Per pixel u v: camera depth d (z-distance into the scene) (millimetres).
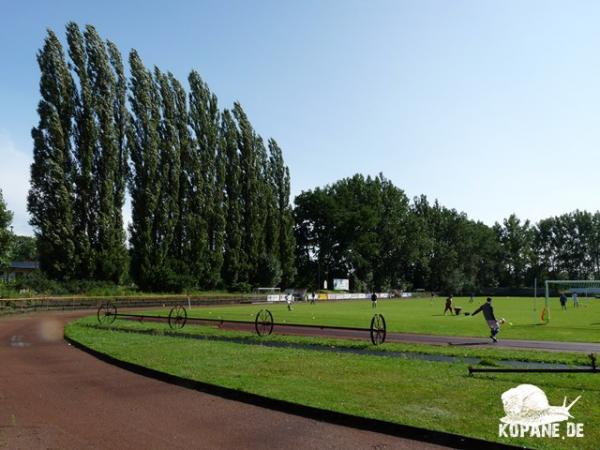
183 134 64688
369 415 8352
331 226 103875
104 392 10953
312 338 20703
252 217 76562
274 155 85375
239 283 72562
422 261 119625
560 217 140375
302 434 7902
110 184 52375
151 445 7355
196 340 20078
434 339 20844
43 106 49031
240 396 10172
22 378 12594
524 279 136875
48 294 43625
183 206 64188
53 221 48125
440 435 7492
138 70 58875
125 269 53094
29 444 7391
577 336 22094
